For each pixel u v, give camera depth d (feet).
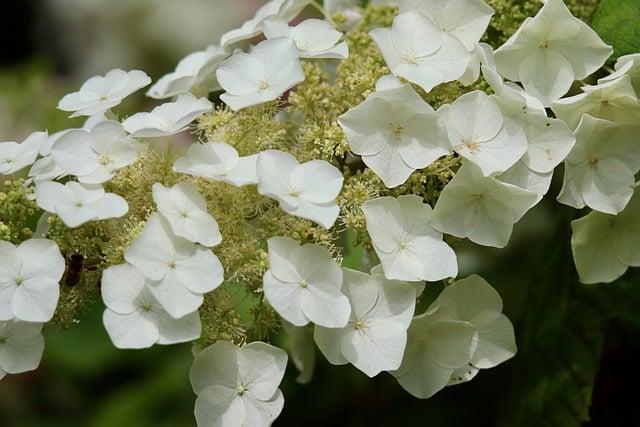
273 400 2.78
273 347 2.78
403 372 2.88
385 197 2.82
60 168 2.84
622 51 2.96
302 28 2.96
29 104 3.82
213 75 3.11
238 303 2.90
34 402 3.75
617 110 2.89
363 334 2.80
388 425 3.40
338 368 3.48
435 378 2.88
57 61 5.44
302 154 2.88
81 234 2.83
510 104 2.84
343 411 3.46
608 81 2.86
